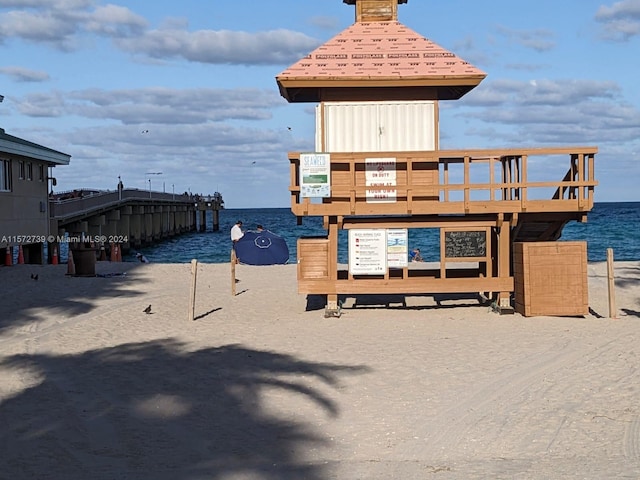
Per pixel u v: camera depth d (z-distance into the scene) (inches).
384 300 785.6
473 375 434.0
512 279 668.1
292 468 285.9
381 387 410.9
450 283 666.8
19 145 1209.4
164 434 337.1
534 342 529.7
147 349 533.0
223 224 4849.9
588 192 644.7
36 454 310.3
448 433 329.1
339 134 674.8
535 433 326.0
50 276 1021.8
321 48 679.1
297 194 658.8
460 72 656.4
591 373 432.8
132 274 1068.5
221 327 628.7
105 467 293.3
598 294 809.5
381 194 665.6
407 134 675.4
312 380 429.1
